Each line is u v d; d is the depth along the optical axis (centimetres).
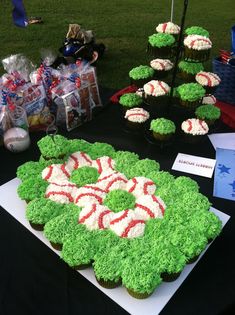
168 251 93
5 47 384
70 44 296
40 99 152
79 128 158
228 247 104
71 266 93
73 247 93
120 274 89
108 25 458
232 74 193
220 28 459
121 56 379
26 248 102
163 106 161
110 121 163
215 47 403
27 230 107
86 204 108
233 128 161
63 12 492
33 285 92
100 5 528
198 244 95
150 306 87
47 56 172
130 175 125
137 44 408
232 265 99
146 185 117
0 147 143
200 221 102
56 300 89
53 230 99
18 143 137
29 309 87
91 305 88
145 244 96
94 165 129
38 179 118
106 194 115
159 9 521
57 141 129
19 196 114
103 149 137
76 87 152
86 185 117
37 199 109
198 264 99
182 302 89
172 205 111
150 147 145
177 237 97
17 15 127
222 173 133
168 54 147
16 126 142
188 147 145
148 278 85
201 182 129
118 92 183
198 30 147
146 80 151
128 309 87
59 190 113
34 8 500
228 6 546
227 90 200
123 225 100
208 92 157
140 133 153
